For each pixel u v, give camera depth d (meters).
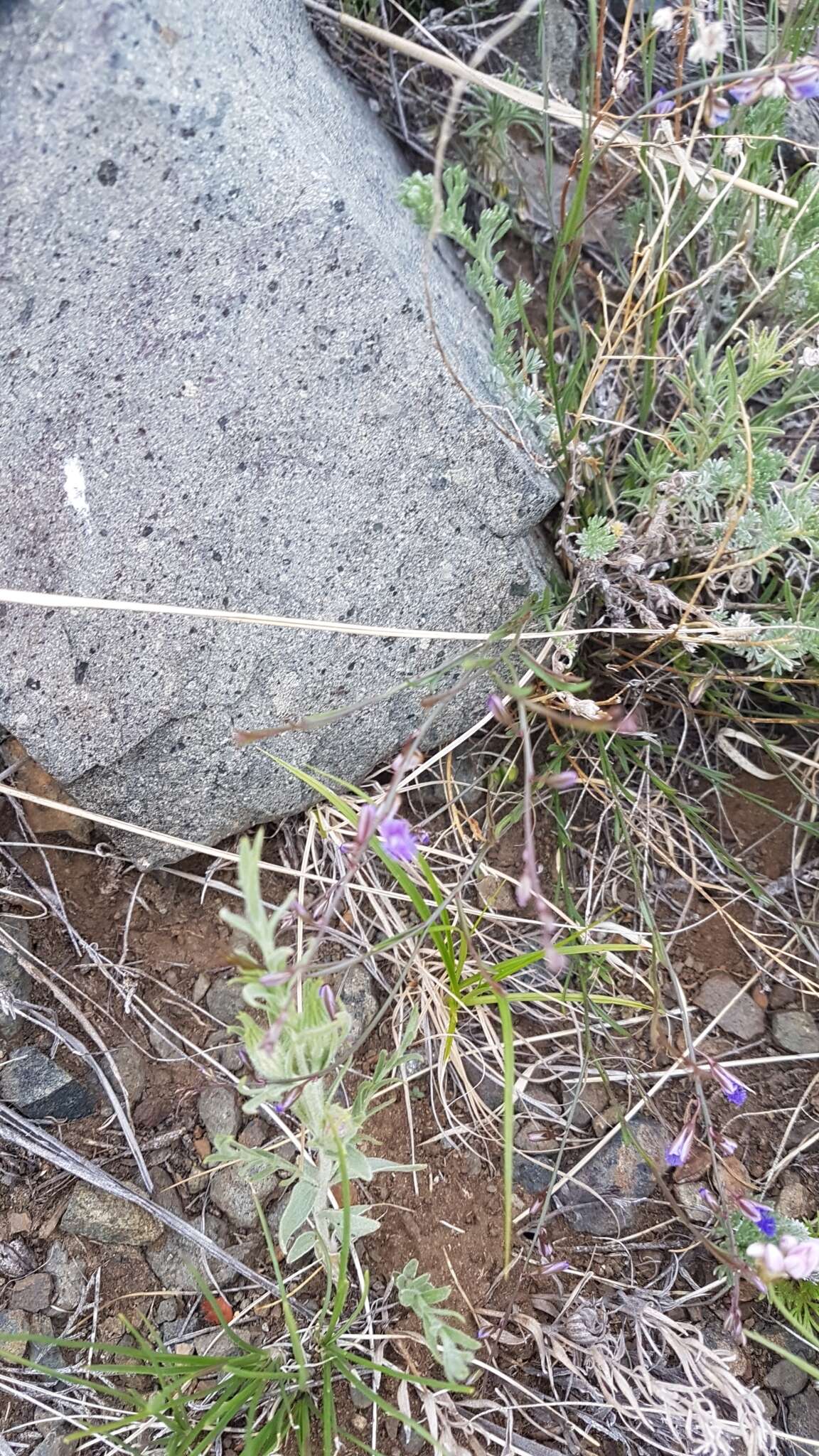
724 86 0.29
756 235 0.34
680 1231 0.31
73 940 0.31
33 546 0.28
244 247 0.27
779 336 0.33
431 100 0.37
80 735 0.29
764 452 0.30
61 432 0.28
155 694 0.30
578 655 0.36
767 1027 0.33
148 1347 0.27
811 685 0.36
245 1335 0.29
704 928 0.35
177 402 0.28
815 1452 0.29
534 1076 0.32
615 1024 0.32
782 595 0.35
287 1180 0.30
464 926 0.27
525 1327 0.29
